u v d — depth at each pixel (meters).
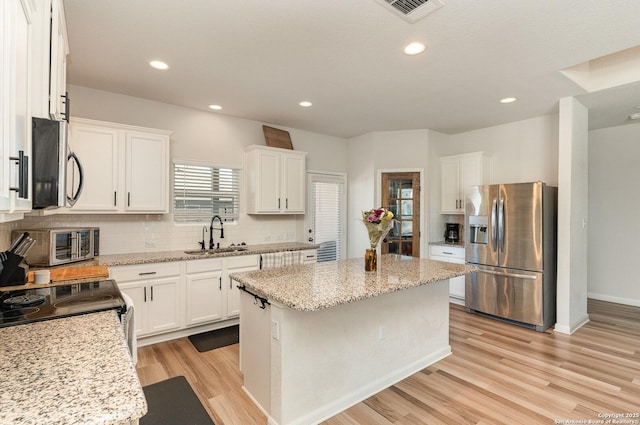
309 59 2.76
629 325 3.91
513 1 1.98
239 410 2.27
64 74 1.92
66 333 1.28
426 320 2.96
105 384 0.89
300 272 2.64
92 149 3.15
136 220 3.68
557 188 4.08
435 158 5.22
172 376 2.70
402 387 2.60
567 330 3.65
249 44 2.51
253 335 2.38
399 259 3.35
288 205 4.57
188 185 4.05
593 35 2.37
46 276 2.12
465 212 4.39
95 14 2.12
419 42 2.47
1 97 0.85
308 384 2.16
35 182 1.16
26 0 1.02
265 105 3.95
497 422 2.15
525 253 3.84
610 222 4.93
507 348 3.29
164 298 3.33
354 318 2.42
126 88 3.41
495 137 4.91
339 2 2.00
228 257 3.74
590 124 4.74
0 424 0.70
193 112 4.08
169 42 2.49
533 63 2.82
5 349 1.12
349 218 5.68
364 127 5.00
